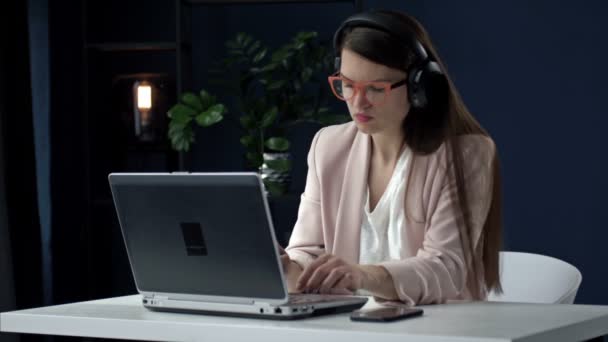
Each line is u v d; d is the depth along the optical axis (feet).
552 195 14.03
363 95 6.52
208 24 14.84
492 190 6.92
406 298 6.05
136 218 5.86
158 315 5.62
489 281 6.99
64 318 5.59
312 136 14.58
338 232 7.27
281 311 5.32
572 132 13.94
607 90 13.80
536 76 14.03
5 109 11.94
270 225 5.30
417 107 6.79
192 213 5.59
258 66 14.70
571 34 13.92
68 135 14.24
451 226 6.68
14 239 12.01
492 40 14.15
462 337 4.56
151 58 14.96
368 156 7.32
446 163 6.82
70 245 14.16
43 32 13.76
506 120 14.15
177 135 13.12
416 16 14.35
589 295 13.93
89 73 14.25
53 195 13.83
